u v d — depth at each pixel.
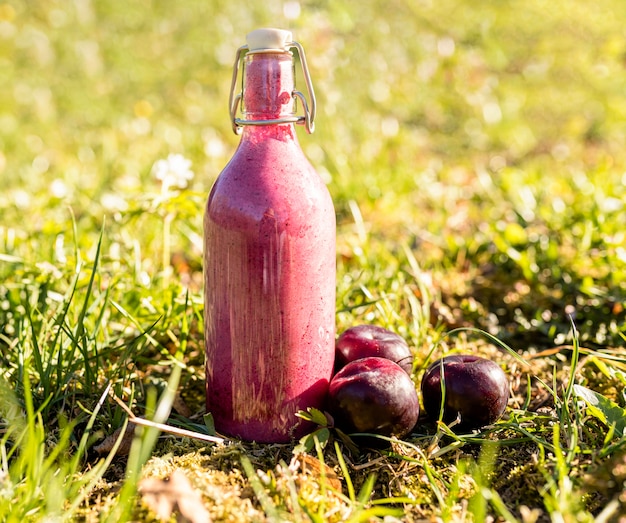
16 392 0.64
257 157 0.60
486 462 0.60
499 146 1.63
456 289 0.88
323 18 1.36
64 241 0.92
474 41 1.92
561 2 2.12
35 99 1.81
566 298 0.84
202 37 2.10
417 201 1.24
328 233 0.61
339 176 1.20
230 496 0.57
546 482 0.58
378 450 0.62
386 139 1.54
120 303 0.77
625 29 2.02
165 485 0.56
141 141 1.56
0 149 1.49
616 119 1.71
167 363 0.69
